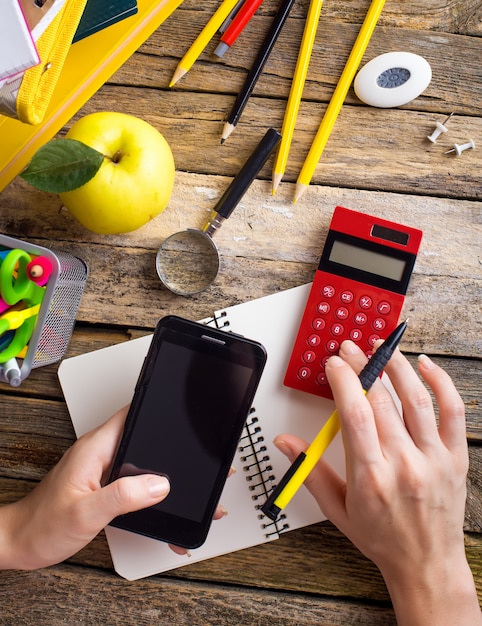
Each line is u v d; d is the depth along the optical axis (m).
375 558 0.70
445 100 0.80
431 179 0.80
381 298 0.75
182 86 0.79
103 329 0.79
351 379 0.64
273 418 0.78
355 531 0.69
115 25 0.76
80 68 0.76
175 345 0.67
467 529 0.79
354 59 0.77
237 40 0.79
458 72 0.80
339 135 0.80
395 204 0.80
